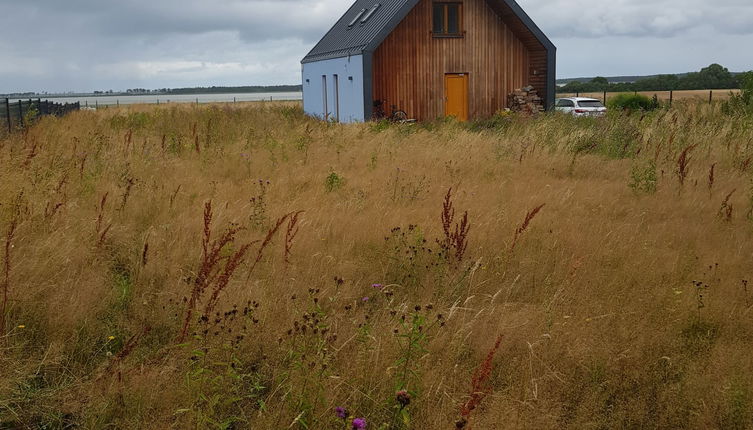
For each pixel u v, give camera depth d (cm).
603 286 608
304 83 3703
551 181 1135
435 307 560
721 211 863
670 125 1652
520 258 688
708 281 621
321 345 454
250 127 1830
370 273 654
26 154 1057
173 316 541
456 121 2234
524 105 2631
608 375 461
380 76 2588
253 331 502
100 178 1023
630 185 1046
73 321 514
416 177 1129
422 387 431
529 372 454
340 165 1291
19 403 423
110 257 682
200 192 997
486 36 2684
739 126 1577
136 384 432
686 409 423
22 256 612
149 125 2116
